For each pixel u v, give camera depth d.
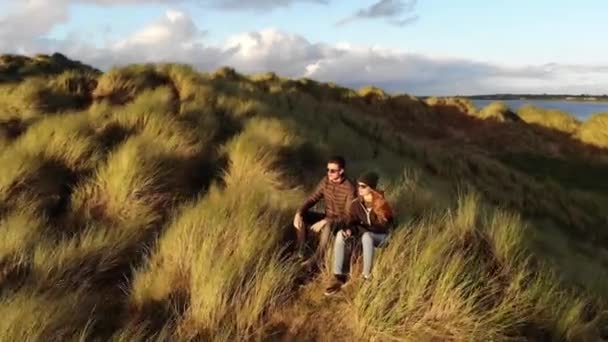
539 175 24.59
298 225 6.00
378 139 20.62
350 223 5.52
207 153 9.98
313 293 5.35
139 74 15.45
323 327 4.84
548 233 12.74
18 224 6.20
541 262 6.43
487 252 5.98
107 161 8.59
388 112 36.81
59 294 5.04
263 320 4.89
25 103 13.12
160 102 12.16
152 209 7.53
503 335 4.69
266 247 5.67
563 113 36.25
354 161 13.05
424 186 11.44
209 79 17.58
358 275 5.50
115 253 6.01
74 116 10.91
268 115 14.09
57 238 6.49
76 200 7.59
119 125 10.71
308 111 20.80
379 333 4.66
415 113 37.12
